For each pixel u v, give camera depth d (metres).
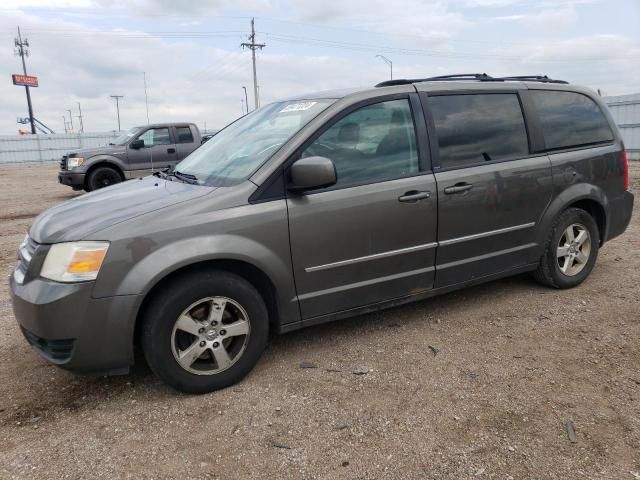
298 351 3.74
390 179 3.65
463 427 2.81
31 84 55.62
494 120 4.20
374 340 3.87
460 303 4.54
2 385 3.38
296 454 2.64
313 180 3.16
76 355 2.92
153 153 13.41
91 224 3.03
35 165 35.69
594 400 3.01
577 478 2.41
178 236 3.03
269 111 4.19
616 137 4.98
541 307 4.38
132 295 2.92
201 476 2.51
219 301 3.17
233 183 3.32
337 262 3.50
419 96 3.88
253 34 44.97
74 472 2.55
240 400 3.13
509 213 4.20
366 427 2.83
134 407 3.10
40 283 2.92
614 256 5.80
